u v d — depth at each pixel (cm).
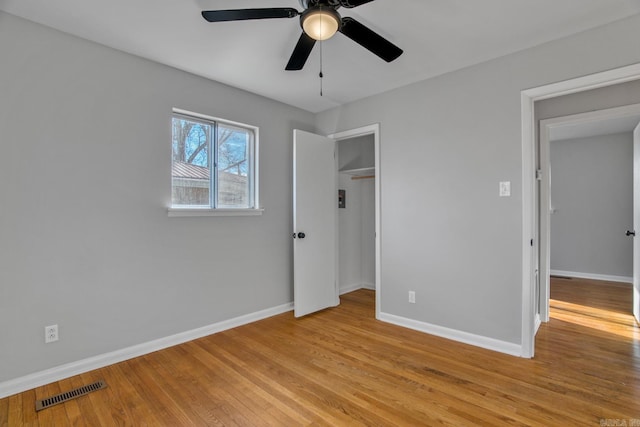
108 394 202
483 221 269
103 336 238
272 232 353
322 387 210
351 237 466
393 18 208
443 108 291
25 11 200
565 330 304
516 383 212
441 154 293
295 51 196
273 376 224
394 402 193
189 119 295
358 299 421
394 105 325
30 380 209
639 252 312
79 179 228
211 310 301
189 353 260
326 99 354
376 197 339
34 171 211
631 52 209
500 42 238
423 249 304
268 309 349
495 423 173
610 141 514
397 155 323
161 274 268
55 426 173
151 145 262
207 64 270
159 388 209
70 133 224
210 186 308
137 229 255
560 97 305
